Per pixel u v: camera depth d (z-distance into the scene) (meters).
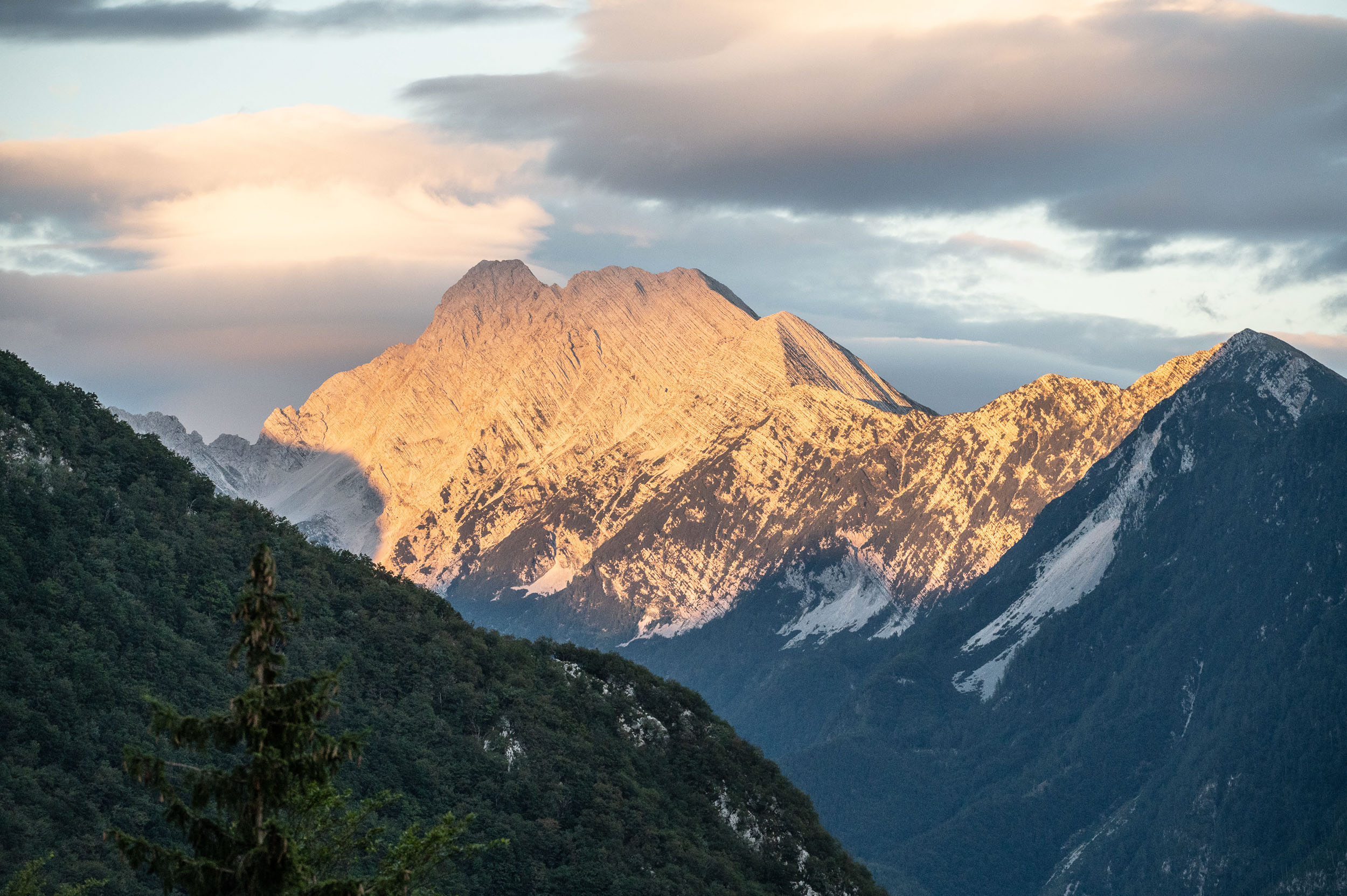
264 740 87.50
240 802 88.19
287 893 87.62
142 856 87.12
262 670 89.38
